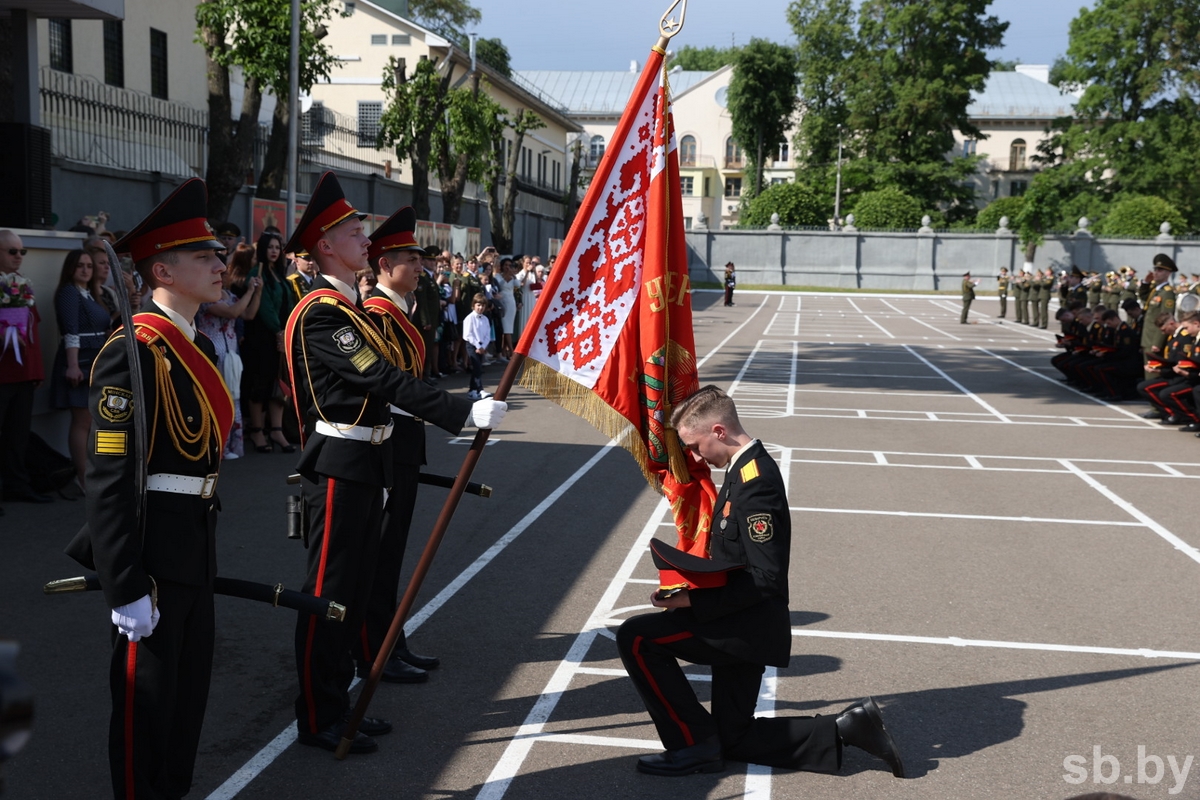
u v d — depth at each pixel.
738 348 25.89
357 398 4.39
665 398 4.51
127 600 3.25
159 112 23.59
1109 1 60.44
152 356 3.44
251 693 5.00
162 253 3.53
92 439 3.29
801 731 4.24
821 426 13.67
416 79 26.31
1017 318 38.34
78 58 22.39
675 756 4.22
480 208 39.59
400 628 4.28
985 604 6.43
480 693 5.03
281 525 8.00
